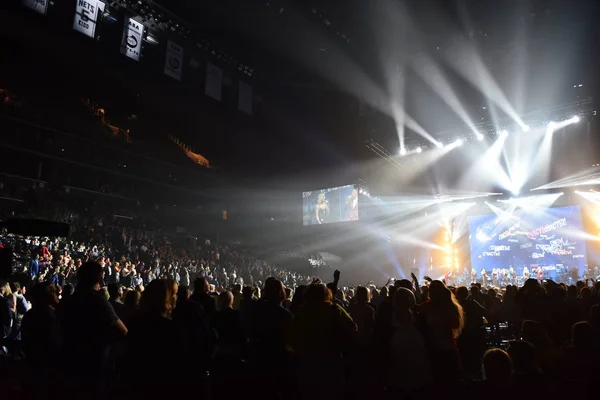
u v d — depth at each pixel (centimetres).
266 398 500
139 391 354
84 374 397
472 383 437
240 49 2316
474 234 2822
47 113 2408
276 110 2852
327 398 416
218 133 3028
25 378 474
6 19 1496
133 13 1723
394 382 441
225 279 2373
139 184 2952
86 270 434
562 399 440
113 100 2394
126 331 415
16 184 2259
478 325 691
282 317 516
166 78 2009
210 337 454
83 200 2514
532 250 2638
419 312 499
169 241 2714
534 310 724
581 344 464
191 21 2120
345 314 444
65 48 1739
